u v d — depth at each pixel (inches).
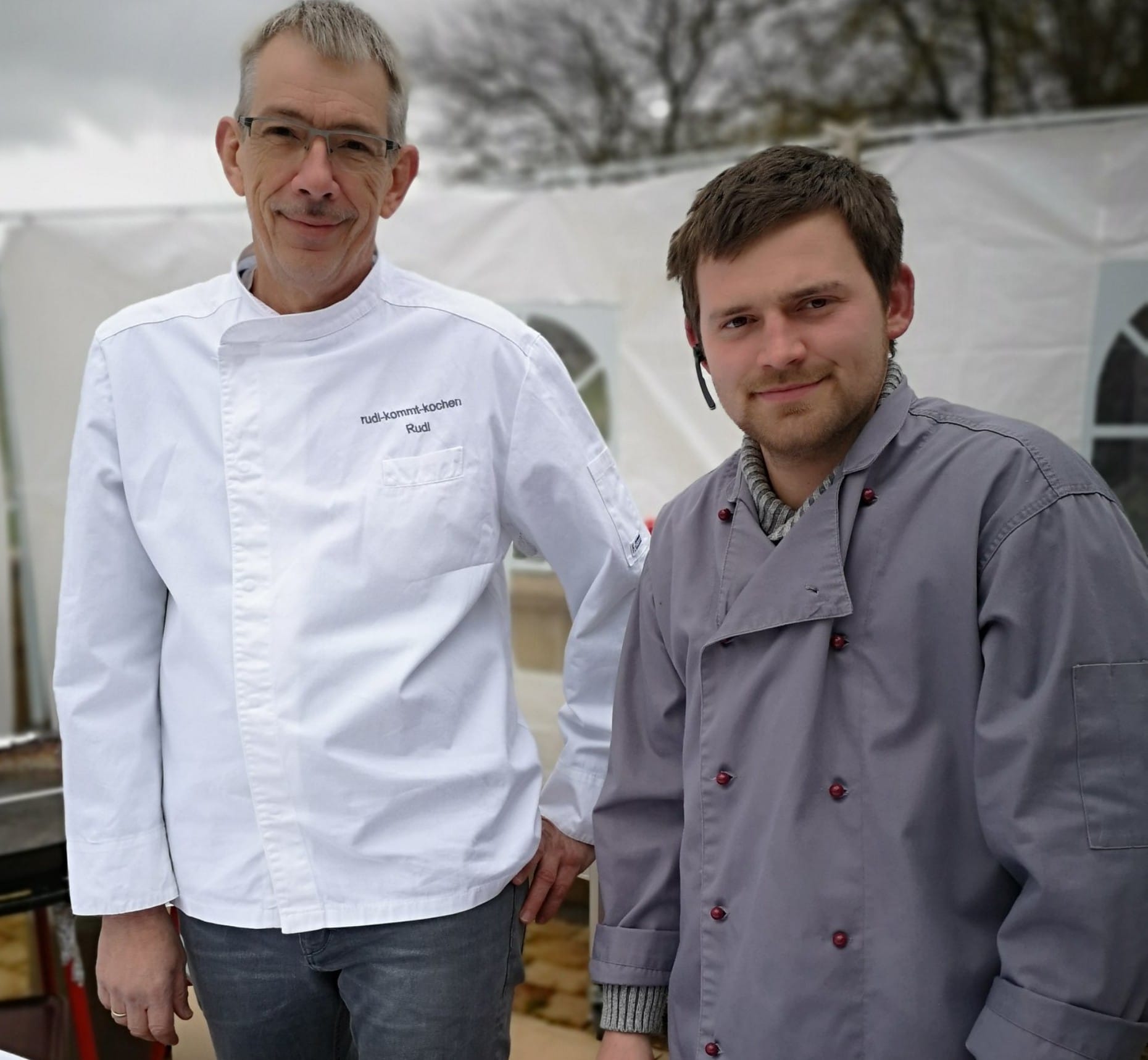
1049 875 37.4
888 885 40.6
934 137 125.6
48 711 191.8
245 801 52.4
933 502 41.6
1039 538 38.9
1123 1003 37.0
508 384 55.7
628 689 52.8
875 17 351.9
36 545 188.4
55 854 69.5
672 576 49.8
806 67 365.1
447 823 52.9
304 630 51.7
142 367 54.4
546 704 148.9
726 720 45.4
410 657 52.2
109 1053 86.4
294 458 53.2
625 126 384.5
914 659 40.9
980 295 121.3
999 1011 38.4
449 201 151.6
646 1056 49.9
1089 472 40.5
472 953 53.2
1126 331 115.3
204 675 53.1
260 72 50.9
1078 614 37.9
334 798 51.6
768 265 41.7
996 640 39.2
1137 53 321.7
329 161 50.6
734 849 44.6
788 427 42.5
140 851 53.9
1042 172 117.0
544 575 150.5
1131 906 36.9
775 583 43.8
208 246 169.0
